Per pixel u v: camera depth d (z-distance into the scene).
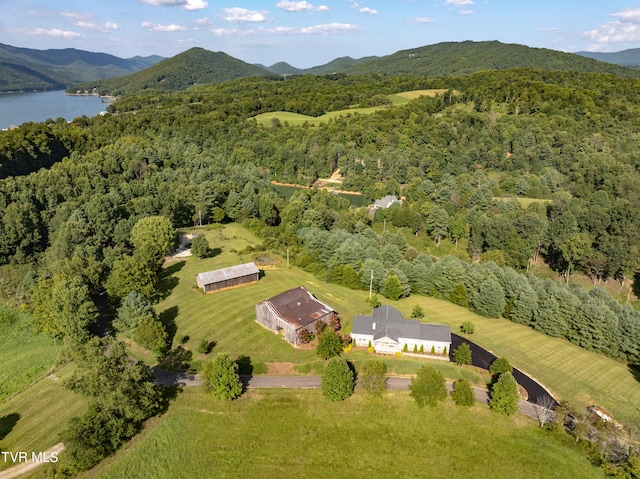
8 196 120.50
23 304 87.31
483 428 56.16
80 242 107.25
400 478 49.59
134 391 53.34
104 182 147.62
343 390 58.81
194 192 145.25
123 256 98.25
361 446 53.31
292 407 58.88
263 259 109.50
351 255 103.44
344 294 93.56
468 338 79.38
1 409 58.88
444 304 95.44
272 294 89.69
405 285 96.44
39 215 119.44
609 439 52.72
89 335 72.56
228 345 71.88
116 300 83.00
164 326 75.44
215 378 58.22
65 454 47.84
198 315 80.81
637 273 116.31
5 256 108.19
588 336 80.06
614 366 75.25
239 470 50.06
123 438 52.41
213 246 119.25
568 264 122.00
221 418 56.81
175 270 102.31
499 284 91.81
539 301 87.75
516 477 49.84
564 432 55.19
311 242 111.75
